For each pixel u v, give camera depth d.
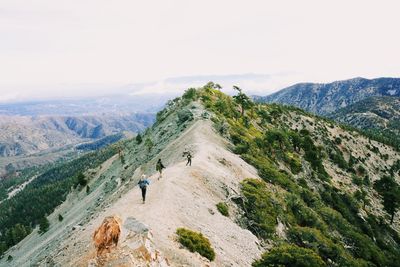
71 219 107.19
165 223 27.55
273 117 177.25
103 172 152.00
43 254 57.91
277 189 62.41
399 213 123.94
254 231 39.72
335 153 165.12
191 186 40.00
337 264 44.31
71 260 24.20
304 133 162.50
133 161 106.31
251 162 69.44
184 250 24.30
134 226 21.27
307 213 55.31
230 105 123.25
